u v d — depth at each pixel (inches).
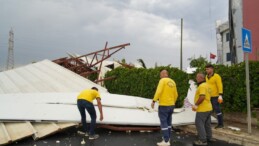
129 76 582.2
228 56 1268.5
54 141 295.9
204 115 275.9
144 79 530.9
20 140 298.5
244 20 607.5
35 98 409.4
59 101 396.8
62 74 611.8
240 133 294.0
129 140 301.4
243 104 343.6
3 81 587.8
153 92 505.4
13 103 373.4
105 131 345.7
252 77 335.9
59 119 332.5
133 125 353.7
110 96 431.5
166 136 274.7
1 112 338.0
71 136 318.0
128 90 585.0
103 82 682.8
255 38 578.6
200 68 402.3
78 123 336.5
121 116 358.3
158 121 359.6
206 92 275.0
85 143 287.6
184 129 353.1
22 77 604.7
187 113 386.0
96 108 375.9
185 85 428.5
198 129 278.8
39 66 684.7
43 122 330.6
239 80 346.0
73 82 562.6
